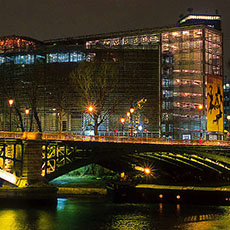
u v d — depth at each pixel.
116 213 59.25
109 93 131.25
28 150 59.75
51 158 63.59
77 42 150.12
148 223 53.91
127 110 131.75
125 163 85.88
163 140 77.75
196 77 138.88
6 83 141.75
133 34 142.38
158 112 134.25
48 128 134.25
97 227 51.31
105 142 67.06
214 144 83.56
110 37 145.12
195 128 137.62
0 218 53.41
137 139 73.75
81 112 132.12
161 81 136.12
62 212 58.34
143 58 135.25
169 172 89.62
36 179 60.25
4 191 58.75
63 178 97.56
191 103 138.00
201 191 66.94
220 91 143.50
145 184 73.38
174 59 138.62
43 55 140.00
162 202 68.19
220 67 144.00
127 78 133.62
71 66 134.50
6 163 63.84
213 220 55.78
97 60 134.62
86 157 67.56
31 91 134.38
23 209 58.03
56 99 132.88
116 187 68.88
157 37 139.62
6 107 139.50
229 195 65.81
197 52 138.88
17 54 141.88
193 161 84.62
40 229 49.38
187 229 51.28
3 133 59.62
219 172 88.50
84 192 76.25
